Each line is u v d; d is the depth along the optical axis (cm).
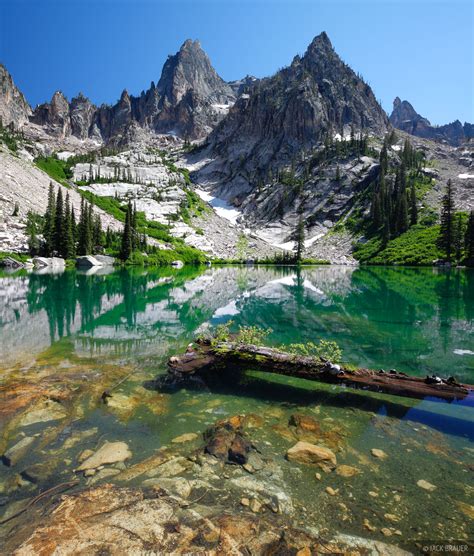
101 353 1348
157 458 638
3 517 481
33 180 12181
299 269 8394
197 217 16738
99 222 10012
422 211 12388
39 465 605
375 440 727
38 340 1537
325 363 1064
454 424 802
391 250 10781
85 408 849
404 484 582
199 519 484
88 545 432
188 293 3488
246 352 1179
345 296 3272
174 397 935
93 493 533
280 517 496
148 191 17438
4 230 8119
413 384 977
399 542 457
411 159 16212
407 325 1983
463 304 2748
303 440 720
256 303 2833
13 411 816
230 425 773
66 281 4353
